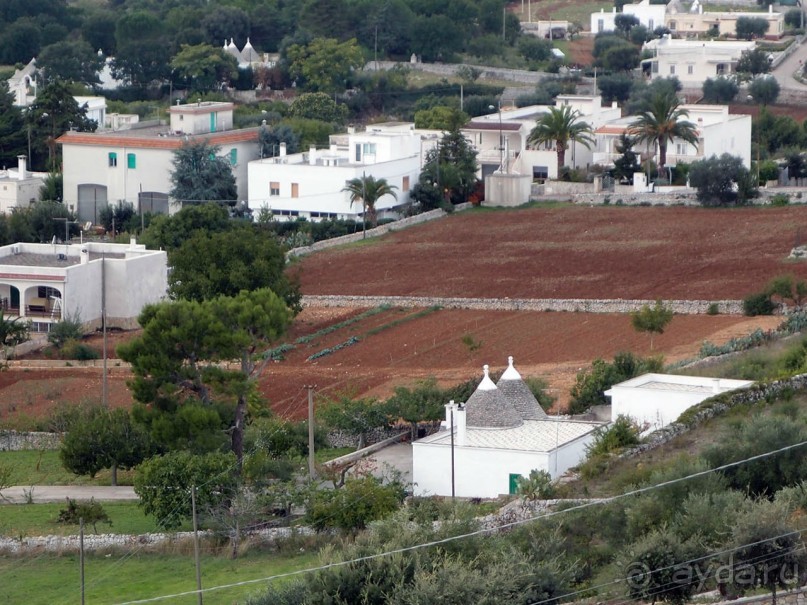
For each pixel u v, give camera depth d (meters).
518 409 191.75
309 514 170.38
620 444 173.00
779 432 153.62
